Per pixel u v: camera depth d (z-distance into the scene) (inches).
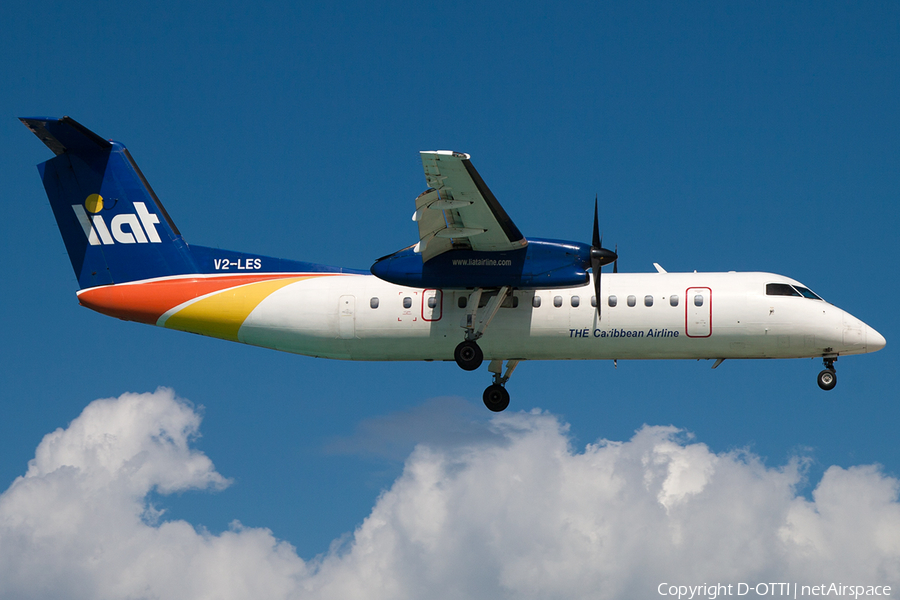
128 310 3415.4
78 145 3449.8
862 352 3277.6
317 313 3319.4
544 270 3065.9
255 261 3432.6
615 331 3218.5
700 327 3206.2
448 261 3100.4
